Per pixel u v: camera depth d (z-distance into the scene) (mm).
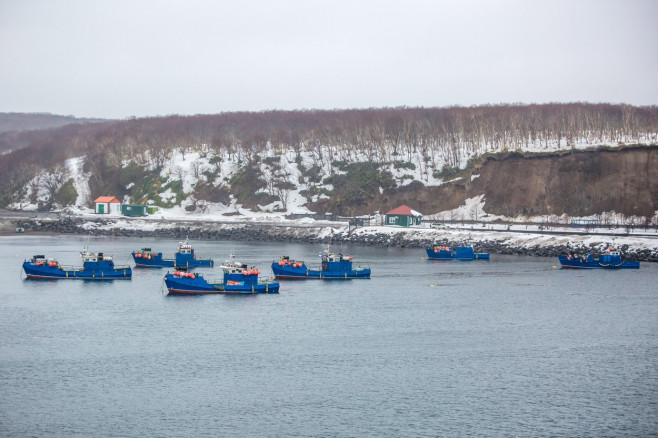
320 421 95688
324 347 128250
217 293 177250
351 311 157500
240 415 97250
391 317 152000
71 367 115625
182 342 130500
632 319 151000
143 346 127812
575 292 181125
